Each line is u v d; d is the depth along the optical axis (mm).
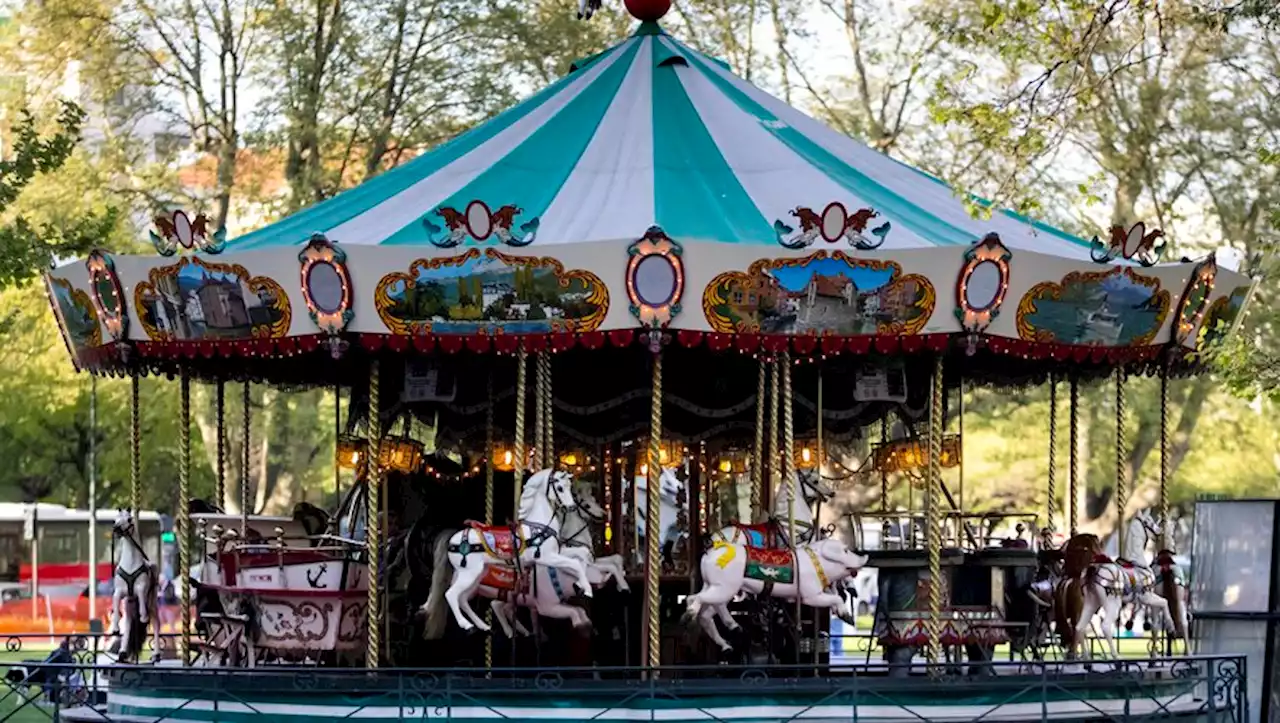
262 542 19312
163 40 36156
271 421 40031
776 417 17953
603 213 18469
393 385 20906
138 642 20625
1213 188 34719
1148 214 35688
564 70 35562
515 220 18516
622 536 20141
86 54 35750
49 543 48562
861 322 17516
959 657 20078
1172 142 34375
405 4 35031
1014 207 21859
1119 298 18578
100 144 37375
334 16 35156
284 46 35500
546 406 17812
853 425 21828
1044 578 20000
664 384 19891
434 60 35531
